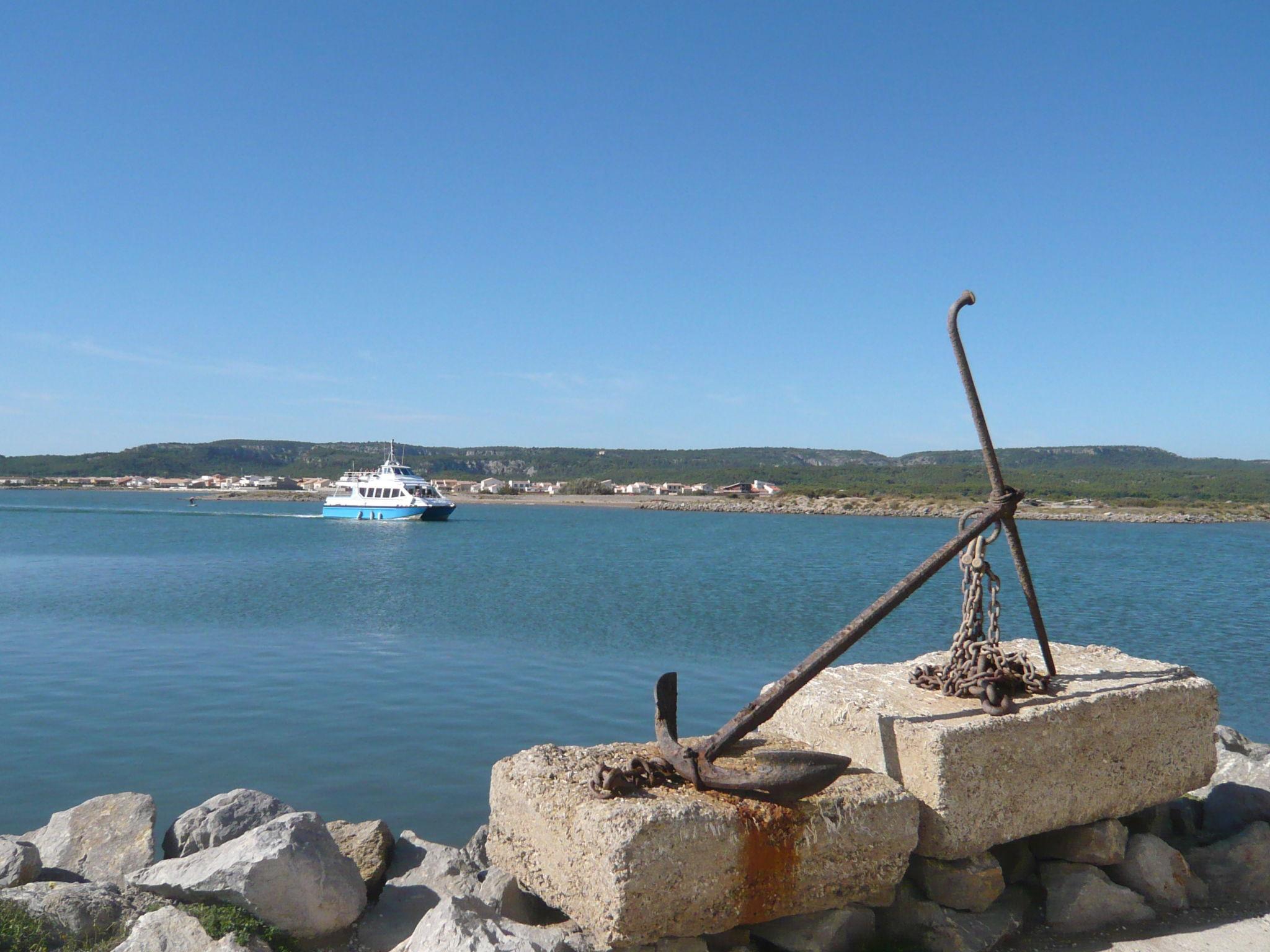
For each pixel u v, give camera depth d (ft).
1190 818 20.16
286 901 15.31
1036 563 176.04
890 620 91.71
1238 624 94.07
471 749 41.65
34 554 186.91
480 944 12.55
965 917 15.35
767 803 13.82
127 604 103.40
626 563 171.73
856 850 14.30
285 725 45.85
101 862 18.81
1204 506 474.49
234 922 14.92
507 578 141.79
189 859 16.31
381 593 118.32
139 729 44.96
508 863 15.56
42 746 42.22
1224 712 53.57
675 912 13.11
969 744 15.19
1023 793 15.76
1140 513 419.13
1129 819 18.80
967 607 17.37
